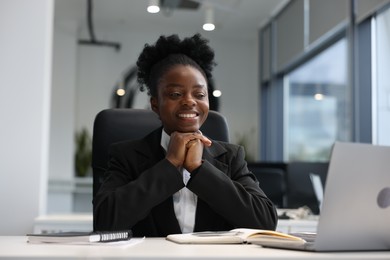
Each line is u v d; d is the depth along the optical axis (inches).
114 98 320.5
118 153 64.1
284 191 128.8
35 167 113.2
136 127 72.4
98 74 320.5
